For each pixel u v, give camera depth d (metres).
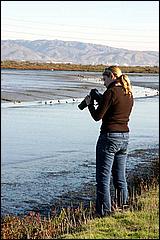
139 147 22.91
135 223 8.47
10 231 10.02
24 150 21.22
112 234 7.88
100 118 8.55
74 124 31.59
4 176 16.14
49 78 103.38
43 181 15.70
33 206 13.01
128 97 8.66
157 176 15.15
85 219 9.24
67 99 52.31
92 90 8.78
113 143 8.62
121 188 9.30
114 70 8.66
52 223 10.09
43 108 41.94
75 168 17.94
